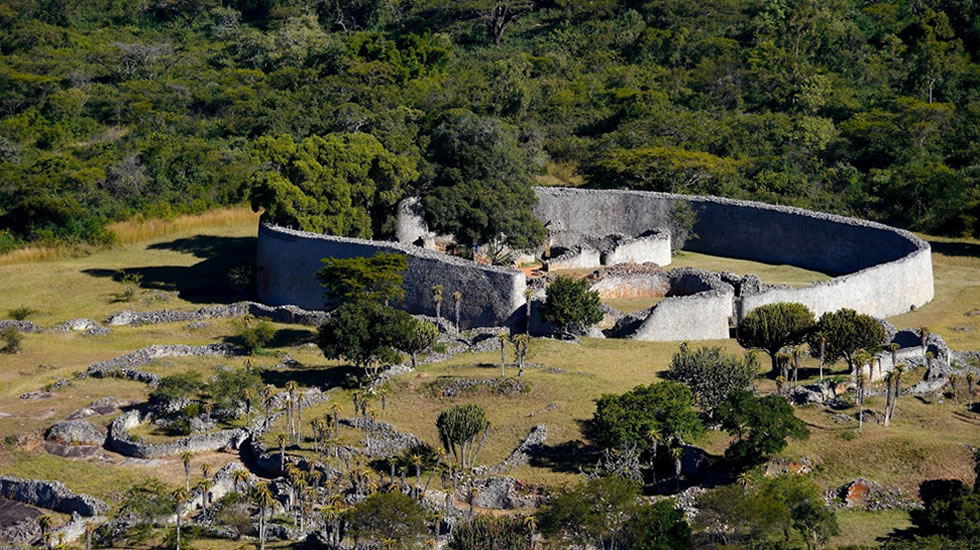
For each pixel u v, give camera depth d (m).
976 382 191.62
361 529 152.62
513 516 160.00
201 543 160.75
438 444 180.38
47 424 191.88
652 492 166.38
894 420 178.50
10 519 169.12
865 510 160.25
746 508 148.38
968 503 153.12
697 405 184.38
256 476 178.12
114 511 171.00
